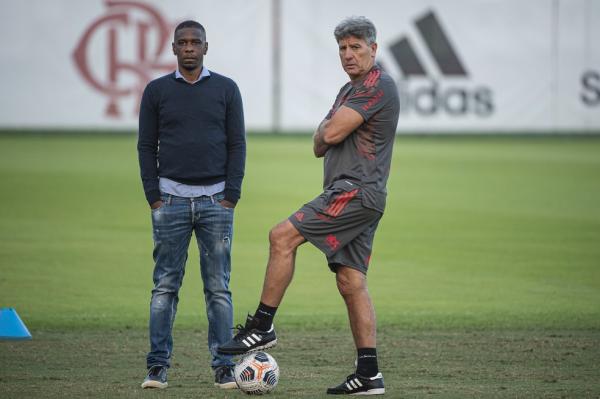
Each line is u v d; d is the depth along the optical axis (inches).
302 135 4566.9
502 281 1606.8
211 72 976.9
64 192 2682.1
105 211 2348.7
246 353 923.4
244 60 4468.5
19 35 4311.0
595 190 2896.2
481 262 1776.6
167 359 962.1
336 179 936.9
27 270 1649.9
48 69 4340.6
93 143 4136.3
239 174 974.4
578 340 1201.4
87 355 1099.9
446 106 4601.4
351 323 936.9
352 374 936.9
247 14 4451.3
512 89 4621.1
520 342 1187.3
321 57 4500.5
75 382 970.1
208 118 962.1
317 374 1021.2
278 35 4478.3
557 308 1406.3
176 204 964.6
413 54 4559.5
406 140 4608.8
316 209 924.0
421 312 1376.7
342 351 1137.4
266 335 924.0
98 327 1257.4
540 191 2864.2
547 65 4616.1
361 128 932.0
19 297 1446.9
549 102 4635.8
